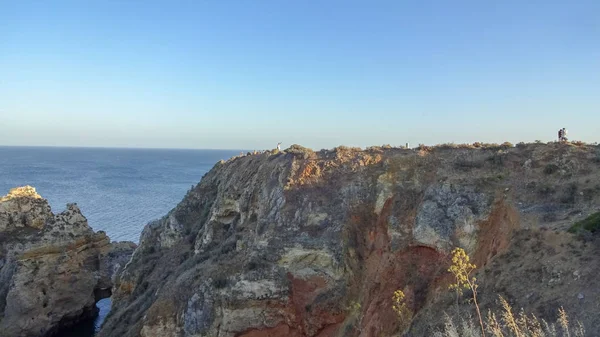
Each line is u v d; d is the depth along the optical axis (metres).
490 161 30.33
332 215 32.00
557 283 18.98
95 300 57.03
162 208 111.38
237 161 51.53
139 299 39.31
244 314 29.66
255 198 39.22
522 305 18.86
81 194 131.25
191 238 46.31
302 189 34.19
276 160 40.75
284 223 32.59
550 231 21.97
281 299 29.78
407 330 22.62
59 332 52.47
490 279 21.38
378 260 29.44
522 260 21.38
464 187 28.47
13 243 53.03
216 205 43.53
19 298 48.94
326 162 35.75
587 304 17.23
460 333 18.64
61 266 52.78
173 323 31.62
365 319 26.59
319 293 29.47
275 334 29.53
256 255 31.27
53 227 53.69
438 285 24.64
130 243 63.97
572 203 24.14
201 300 30.78
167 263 44.50
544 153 29.08
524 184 27.02
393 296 24.98
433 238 27.00
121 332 35.41
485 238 25.78
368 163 34.66
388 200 31.66
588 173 26.20
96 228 88.38
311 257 30.50
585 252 19.72
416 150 34.81
